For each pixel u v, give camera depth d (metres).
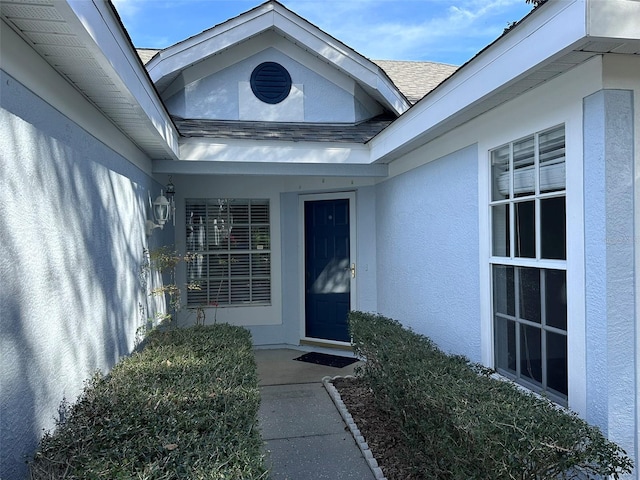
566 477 2.14
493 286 3.38
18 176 1.92
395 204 5.41
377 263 6.21
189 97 5.76
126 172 3.75
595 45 2.15
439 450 2.62
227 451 1.88
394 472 3.09
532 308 2.96
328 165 5.51
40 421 2.06
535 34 2.42
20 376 1.90
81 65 2.29
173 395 2.44
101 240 3.03
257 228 6.98
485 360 3.41
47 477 1.73
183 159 4.87
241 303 6.91
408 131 4.32
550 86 2.69
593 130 2.37
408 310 5.02
